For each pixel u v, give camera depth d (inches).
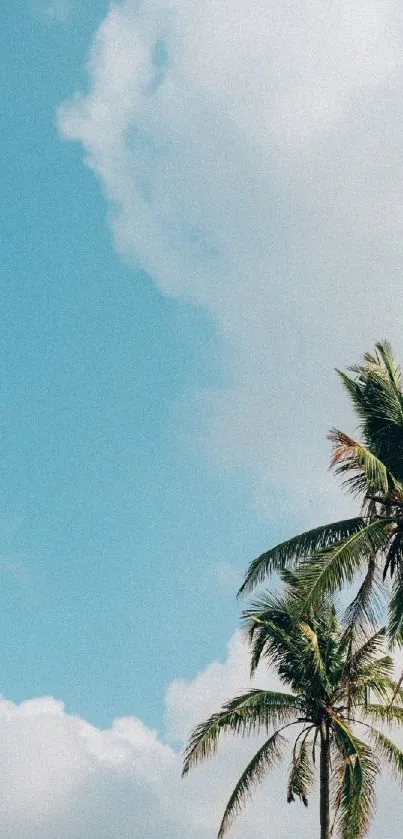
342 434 1040.2
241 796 1320.1
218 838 1304.1
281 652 1339.8
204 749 1274.6
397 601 1083.9
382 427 1133.7
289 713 1326.3
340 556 1057.5
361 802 1202.0
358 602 1067.3
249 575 1143.6
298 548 1127.0
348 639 1322.6
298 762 1318.9
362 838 1189.7
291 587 1337.4
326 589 1055.0
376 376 1144.8
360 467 1082.1
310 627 1346.0
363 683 1336.1
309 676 1321.4
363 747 1240.8
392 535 1101.7
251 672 1332.4
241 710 1302.9
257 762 1323.8
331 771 1278.3
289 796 1314.0
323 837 1282.0
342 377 1152.2
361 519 1125.1
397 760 1318.9
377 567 1081.4
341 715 1325.0
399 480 1128.2
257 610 1346.0
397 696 1346.0
